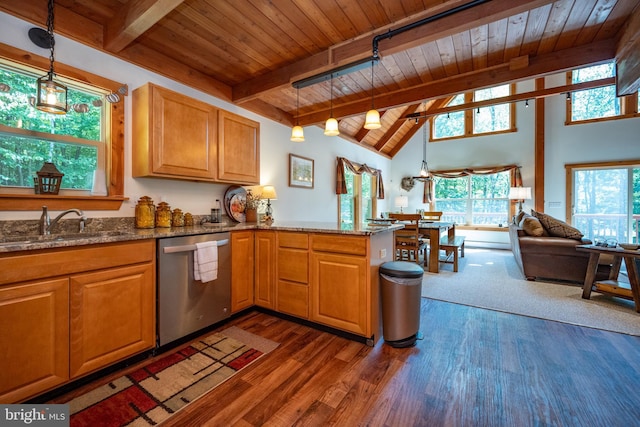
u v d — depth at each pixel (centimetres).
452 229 557
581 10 218
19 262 137
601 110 574
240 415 142
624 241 557
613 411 143
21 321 138
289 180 432
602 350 202
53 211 200
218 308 238
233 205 333
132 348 182
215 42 251
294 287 247
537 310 279
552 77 613
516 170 636
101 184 222
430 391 160
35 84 200
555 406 147
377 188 716
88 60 217
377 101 384
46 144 204
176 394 157
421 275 214
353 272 216
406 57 291
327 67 264
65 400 150
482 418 139
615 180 567
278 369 181
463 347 209
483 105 520
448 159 732
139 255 186
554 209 611
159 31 235
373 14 217
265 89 306
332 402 151
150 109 226
